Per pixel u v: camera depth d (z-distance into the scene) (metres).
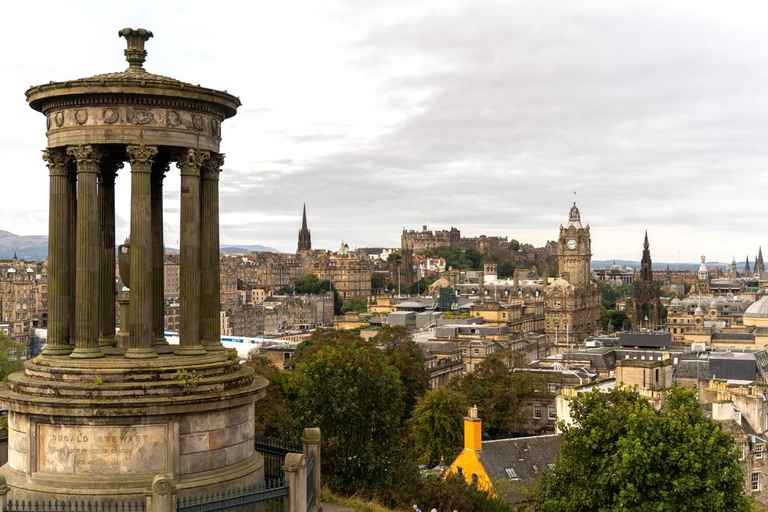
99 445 32.62
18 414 33.94
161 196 39.62
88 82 34.19
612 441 56.34
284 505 32.62
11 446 34.53
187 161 35.50
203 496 31.89
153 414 32.66
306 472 33.44
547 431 142.38
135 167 34.53
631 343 193.62
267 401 78.94
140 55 37.28
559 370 165.12
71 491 32.00
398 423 62.22
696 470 51.81
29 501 30.53
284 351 195.12
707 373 160.38
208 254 36.88
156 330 39.44
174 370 33.88
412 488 56.12
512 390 142.00
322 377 59.53
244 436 35.72
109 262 39.38
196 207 35.72
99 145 34.88
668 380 134.00
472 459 93.25
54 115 35.44
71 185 36.56
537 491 62.16
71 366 33.59
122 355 35.28
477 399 141.00
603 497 54.06
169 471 33.00
